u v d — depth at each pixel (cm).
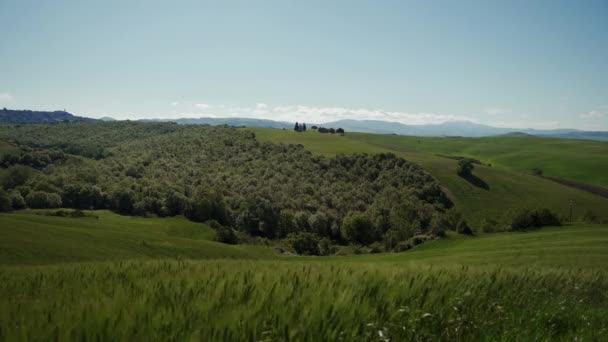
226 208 9756
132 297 401
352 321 348
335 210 9512
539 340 385
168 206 9938
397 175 10550
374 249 8112
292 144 13750
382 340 328
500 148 17175
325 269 593
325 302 377
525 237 5241
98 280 545
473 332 376
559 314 468
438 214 8631
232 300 384
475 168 11488
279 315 346
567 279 657
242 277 498
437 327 383
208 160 12925
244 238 8856
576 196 9888
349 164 11675
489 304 461
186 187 10788
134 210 9869
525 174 11675
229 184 10919
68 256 4375
